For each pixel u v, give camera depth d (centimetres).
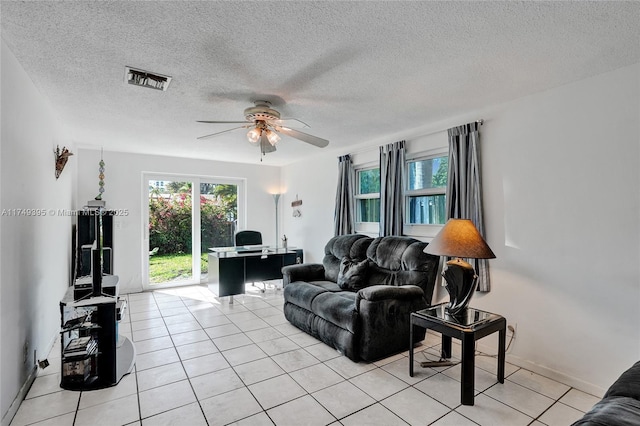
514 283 272
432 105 288
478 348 297
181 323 367
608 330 221
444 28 170
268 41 183
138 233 511
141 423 192
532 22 164
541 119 257
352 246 393
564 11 155
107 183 489
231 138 409
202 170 566
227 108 296
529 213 263
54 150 309
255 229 620
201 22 165
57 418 196
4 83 186
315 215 538
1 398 181
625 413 110
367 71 221
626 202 213
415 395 223
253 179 618
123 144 444
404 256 328
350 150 462
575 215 237
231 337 326
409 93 261
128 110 303
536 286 258
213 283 452
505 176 280
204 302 454
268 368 261
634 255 210
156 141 426
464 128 306
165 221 541
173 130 372
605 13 157
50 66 215
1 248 182
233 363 269
